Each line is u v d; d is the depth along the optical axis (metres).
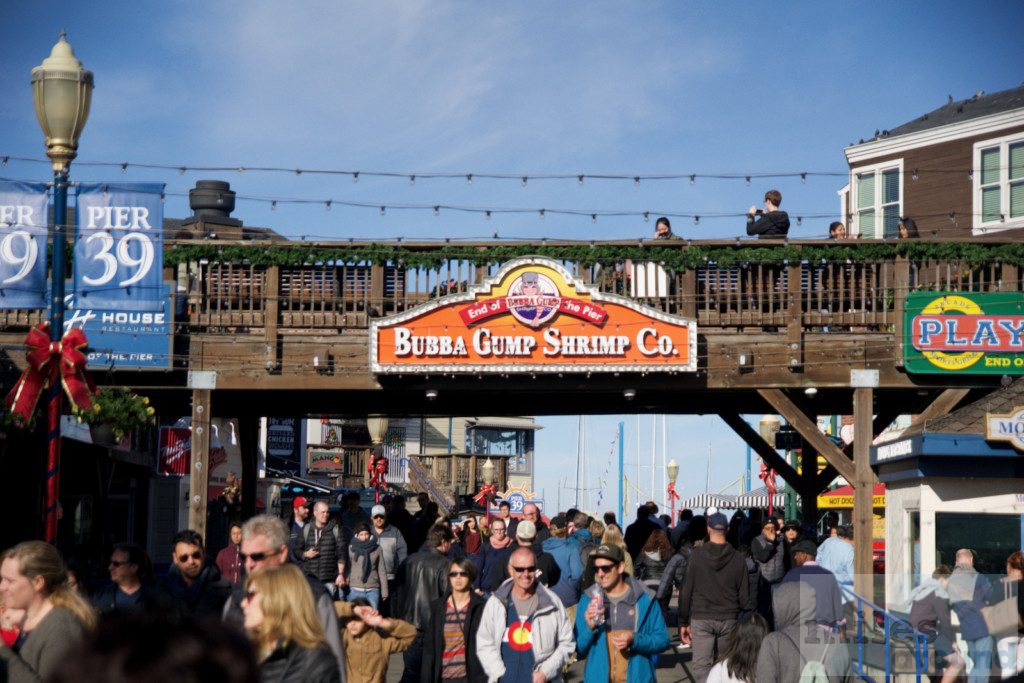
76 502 20.27
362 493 35.09
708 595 9.76
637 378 15.30
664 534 14.08
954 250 15.21
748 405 19.41
